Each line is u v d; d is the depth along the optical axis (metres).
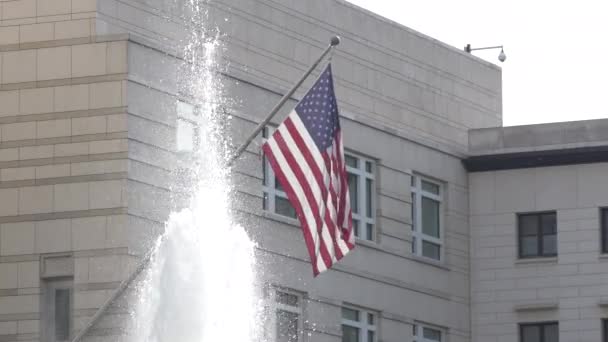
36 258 52.09
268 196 56.78
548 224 66.06
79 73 52.28
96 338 51.09
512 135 66.25
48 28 52.72
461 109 66.69
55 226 52.03
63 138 52.25
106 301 48.38
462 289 65.81
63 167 52.16
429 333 64.31
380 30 62.94
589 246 65.38
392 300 62.22
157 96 52.72
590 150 65.44
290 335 57.34
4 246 52.41
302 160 43.78
